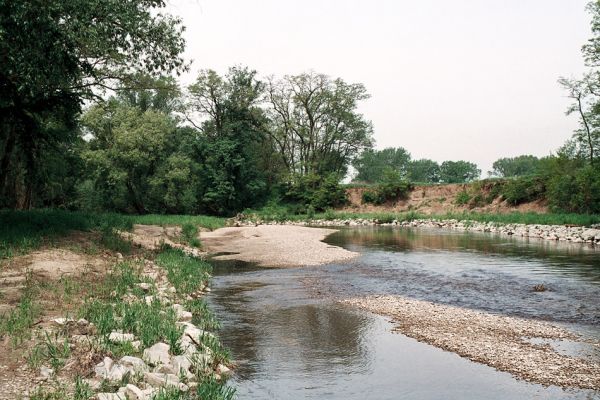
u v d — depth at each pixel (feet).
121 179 154.51
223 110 199.62
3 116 63.87
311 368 27.55
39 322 29.45
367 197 208.44
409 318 38.58
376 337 33.50
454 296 47.11
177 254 66.28
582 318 38.34
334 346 31.58
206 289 50.06
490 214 156.87
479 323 36.88
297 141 227.40
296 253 81.35
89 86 74.69
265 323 37.09
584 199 132.67
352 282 54.90
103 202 168.96
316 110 219.20
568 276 56.95
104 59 69.15
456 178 405.59
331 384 25.23
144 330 28.81
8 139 78.43
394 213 184.55
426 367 27.71
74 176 157.58
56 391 20.81
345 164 243.81
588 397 23.36
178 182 173.47
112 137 159.94
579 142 141.79
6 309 31.30
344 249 86.84
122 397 20.67
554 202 144.66
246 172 198.49
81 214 93.04
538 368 27.30
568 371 26.78
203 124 204.23
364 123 227.20
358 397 23.65
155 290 42.14
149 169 169.89
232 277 58.54
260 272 62.49
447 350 30.71
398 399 23.40
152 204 179.42
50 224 64.95
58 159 116.06
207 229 131.85
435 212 187.42
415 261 71.82
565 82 139.95
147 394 21.06
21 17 44.29
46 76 51.88
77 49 58.75
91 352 24.81
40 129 71.46
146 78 83.97
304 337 33.53
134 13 57.67
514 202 167.73
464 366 27.84
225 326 36.27
